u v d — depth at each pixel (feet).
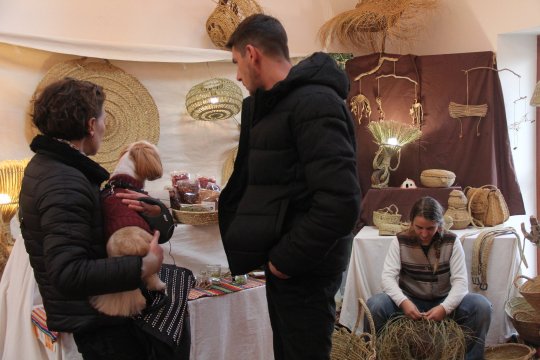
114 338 5.28
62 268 4.38
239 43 4.89
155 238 5.09
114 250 4.89
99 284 4.52
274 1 12.66
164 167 10.62
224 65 11.37
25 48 9.18
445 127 12.65
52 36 9.00
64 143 4.79
